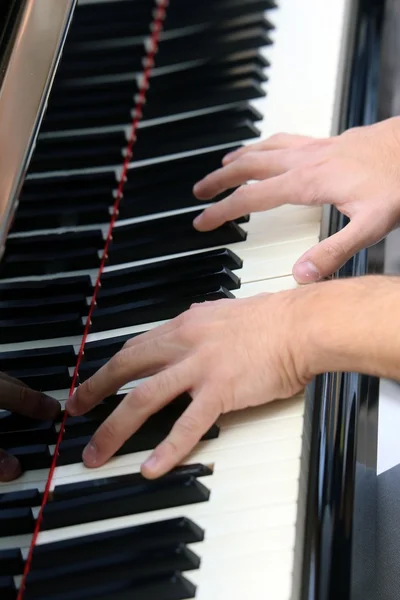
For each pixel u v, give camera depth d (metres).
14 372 1.21
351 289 1.14
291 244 1.27
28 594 1.08
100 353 1.23
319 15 1.51
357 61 1.45
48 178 1.35
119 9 1.46
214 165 1.37
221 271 1.25
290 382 1.13
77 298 1.26
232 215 1.29
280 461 1.11
